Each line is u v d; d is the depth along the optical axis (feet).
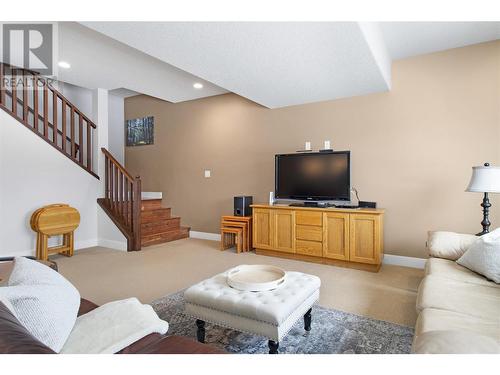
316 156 13.66
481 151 11.07
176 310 8.16
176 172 19.44
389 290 9.66
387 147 12.80
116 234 15.74
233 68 10.28
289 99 14.15
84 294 9.36
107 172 16.75
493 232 7.39
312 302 6.81
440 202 11.80
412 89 12.28
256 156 16.37
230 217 15.46
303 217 13.03
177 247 15.94
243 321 5.71
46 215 13.03
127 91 20.21
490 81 10.92
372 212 11.44
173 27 7.63
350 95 13.46
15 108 13.74
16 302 3.69
